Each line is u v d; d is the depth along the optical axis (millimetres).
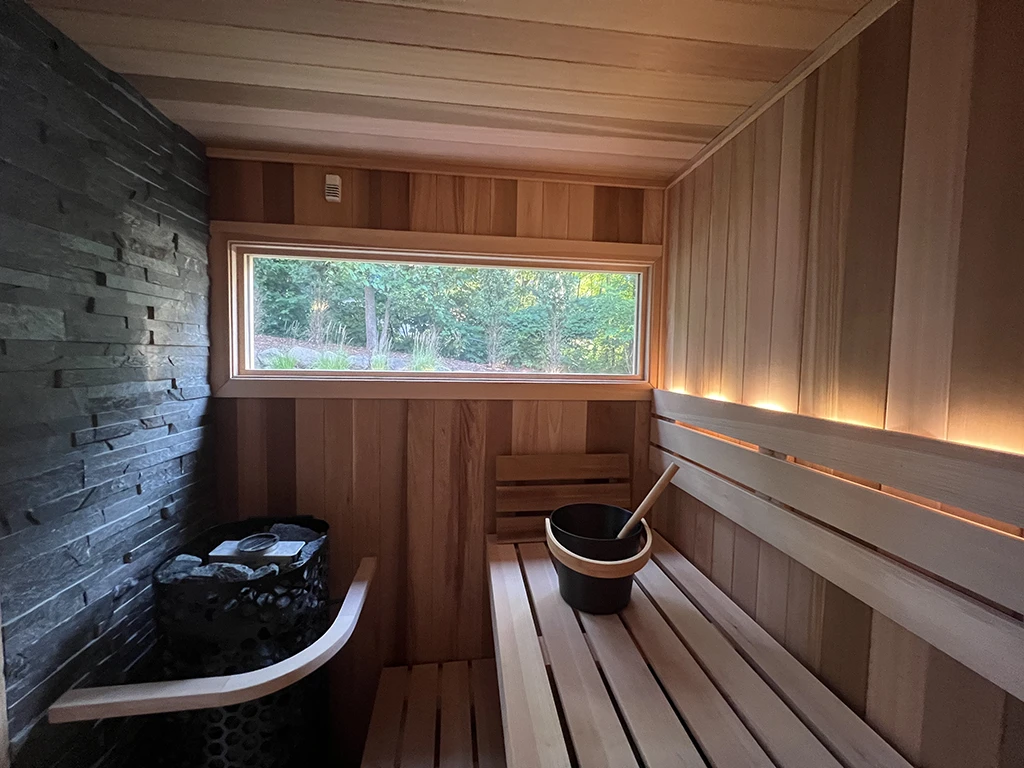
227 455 1400
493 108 1105
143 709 845
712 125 1162
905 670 706
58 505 842
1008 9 574
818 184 879
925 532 650
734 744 701
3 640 736
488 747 1114
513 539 1437
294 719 1139
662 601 1108
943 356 653
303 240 1385
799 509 882
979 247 608
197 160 1289
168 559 1076
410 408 1451
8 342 743
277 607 1026
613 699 805
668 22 804
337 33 850
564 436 1524
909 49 699
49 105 816
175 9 788
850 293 807
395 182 1416
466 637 1495
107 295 958
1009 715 580
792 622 932
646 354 1576
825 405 861
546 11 784
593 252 1500
